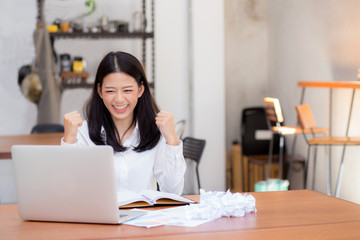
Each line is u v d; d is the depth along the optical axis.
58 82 5.11
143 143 2.14
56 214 1.60
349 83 3.93
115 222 1.55
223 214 1.64
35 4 5.20
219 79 5.47
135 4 5.47
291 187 5.52
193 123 5.45
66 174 1.56
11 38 5.15
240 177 6.07
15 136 4.40
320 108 5.21
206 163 5.45
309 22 5.43
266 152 5.89
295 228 1.50
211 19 5.43
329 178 4.55
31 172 1.60
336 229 1.49
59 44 5.37
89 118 2.14
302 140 5.57
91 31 5.08
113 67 1.98
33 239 1.42
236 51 6.56
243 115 5.90
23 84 5.08
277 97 6.30
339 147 4.79
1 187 4.27
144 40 5.31
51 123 5.00
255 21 6.59
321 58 5.20
